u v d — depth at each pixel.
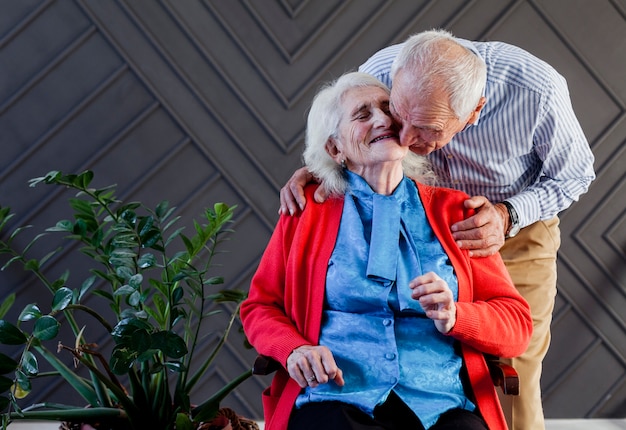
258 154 3.04
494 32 3.07
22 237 2.94
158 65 2.97
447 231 1.82
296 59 3.02
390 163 1.81
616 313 3.19
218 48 2.99
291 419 1.71
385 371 1.69
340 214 1.83
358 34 3.03
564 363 3.20
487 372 1.75
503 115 2.11
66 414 2.04
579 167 2.18
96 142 2.96
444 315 1.62
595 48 3.11
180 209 3.01
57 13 2.92
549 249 2.23
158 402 2.12
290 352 1.68
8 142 2.92
